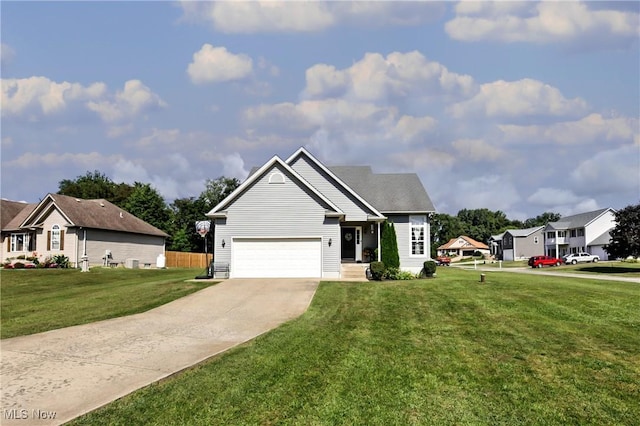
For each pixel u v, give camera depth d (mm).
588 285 22891
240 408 6898
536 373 8680
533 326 12781
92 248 40156
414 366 9047
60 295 21531
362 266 26094
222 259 24625
